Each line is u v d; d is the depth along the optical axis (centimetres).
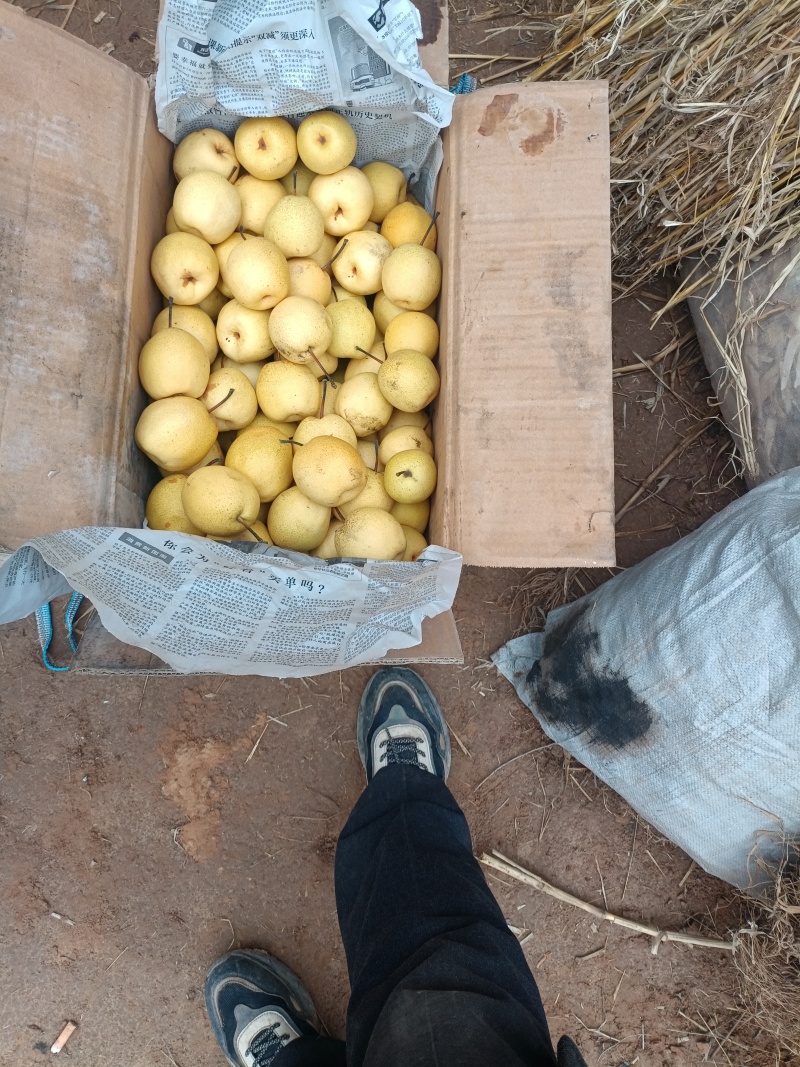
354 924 80
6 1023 98
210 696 105
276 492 82
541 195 74
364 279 87
